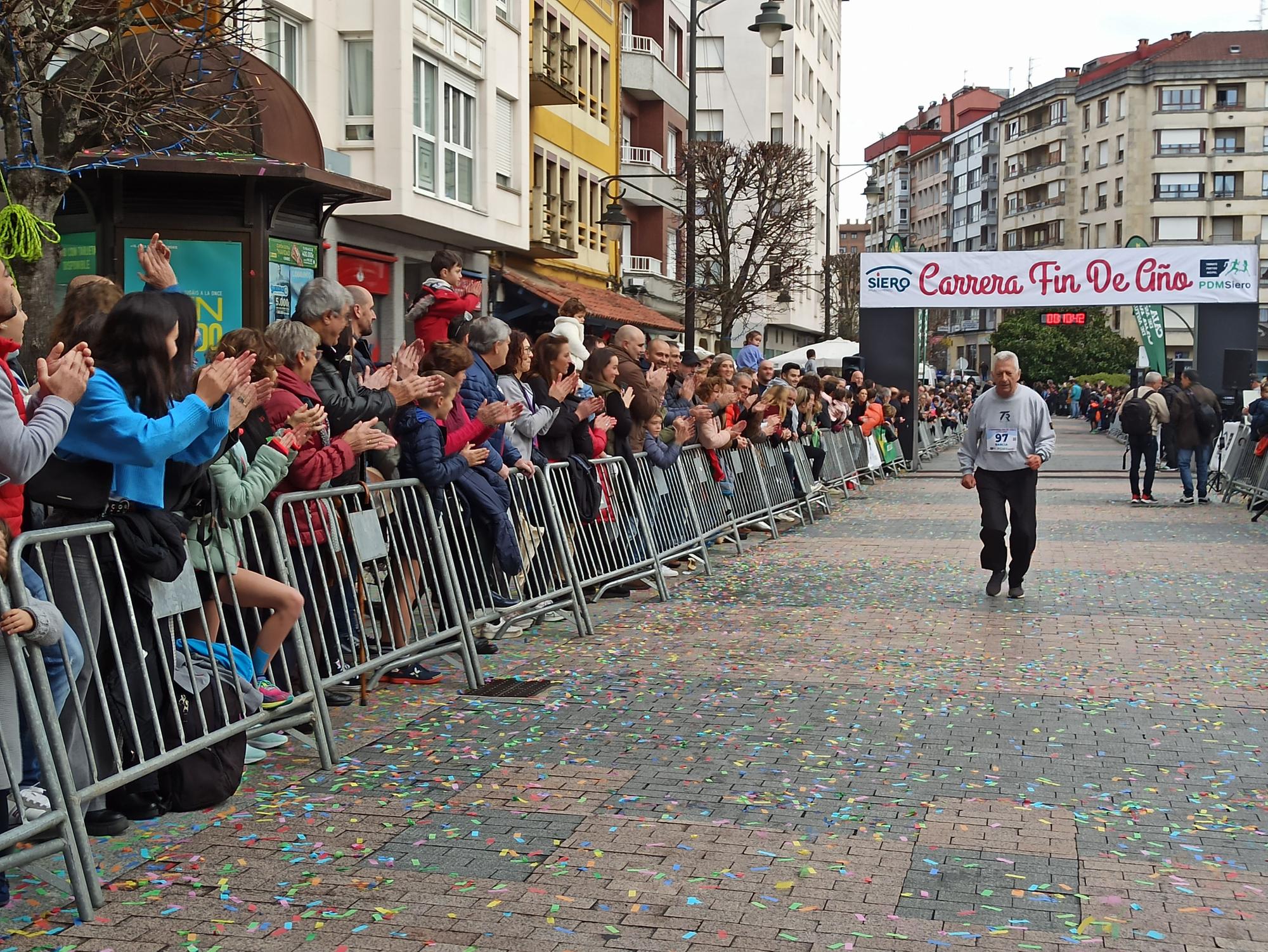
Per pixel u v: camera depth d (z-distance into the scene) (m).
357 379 7.73
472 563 8.12
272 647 5.79
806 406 18.58
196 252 14.70
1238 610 10.35
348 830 4.96
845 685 7.61
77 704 4.45
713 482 13.59
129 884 4.39
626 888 4.38
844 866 4.59
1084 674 7.92
